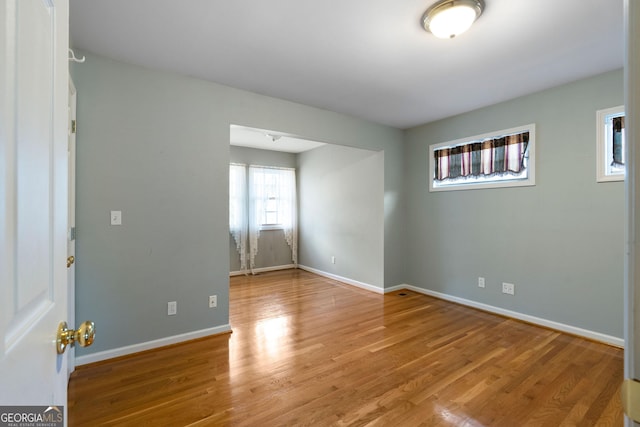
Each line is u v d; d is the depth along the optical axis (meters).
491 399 1.91
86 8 1.83
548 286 3.07
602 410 1.81
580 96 2.85
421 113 3.84
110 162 2.42
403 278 4.61
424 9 1.85
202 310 2.83
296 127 3.45
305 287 4.73
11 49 0.48
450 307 3.73
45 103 0.63
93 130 2.36
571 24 1.99
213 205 2.90
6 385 0.47
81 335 0.76
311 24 2.00
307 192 5.98
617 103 2.64
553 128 3.02
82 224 2.31
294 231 6.22
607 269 2.70
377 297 4.17
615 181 2.65
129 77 2.51
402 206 4.58
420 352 2.54
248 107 3.10
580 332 2.84
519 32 2.08
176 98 2.71
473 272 3.72
